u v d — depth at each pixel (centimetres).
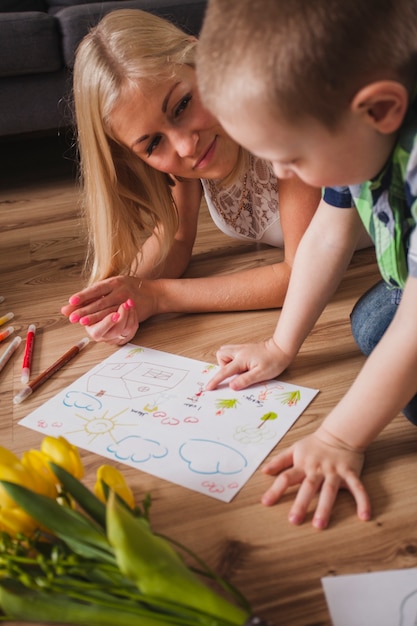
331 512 85
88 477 94
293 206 129
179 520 86
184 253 154
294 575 77
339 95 69
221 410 104
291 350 111
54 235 188
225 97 73
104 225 133
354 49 69
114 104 112
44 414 108
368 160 75
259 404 105
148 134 114
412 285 78
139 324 134
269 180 144
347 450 88
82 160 129
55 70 240
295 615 72
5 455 73
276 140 72
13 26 229
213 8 75
